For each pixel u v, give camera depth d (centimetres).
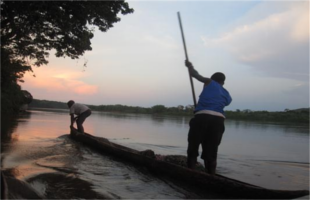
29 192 306
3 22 609
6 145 644
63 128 1263
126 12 706
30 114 2400
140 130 1430
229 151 830
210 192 377
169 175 439
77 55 830
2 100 1822
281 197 335
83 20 656
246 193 348
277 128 2066
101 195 340
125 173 459
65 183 375
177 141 1004
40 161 499
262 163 651
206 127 430
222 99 443
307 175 537
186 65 488
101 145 659
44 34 718
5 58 756
